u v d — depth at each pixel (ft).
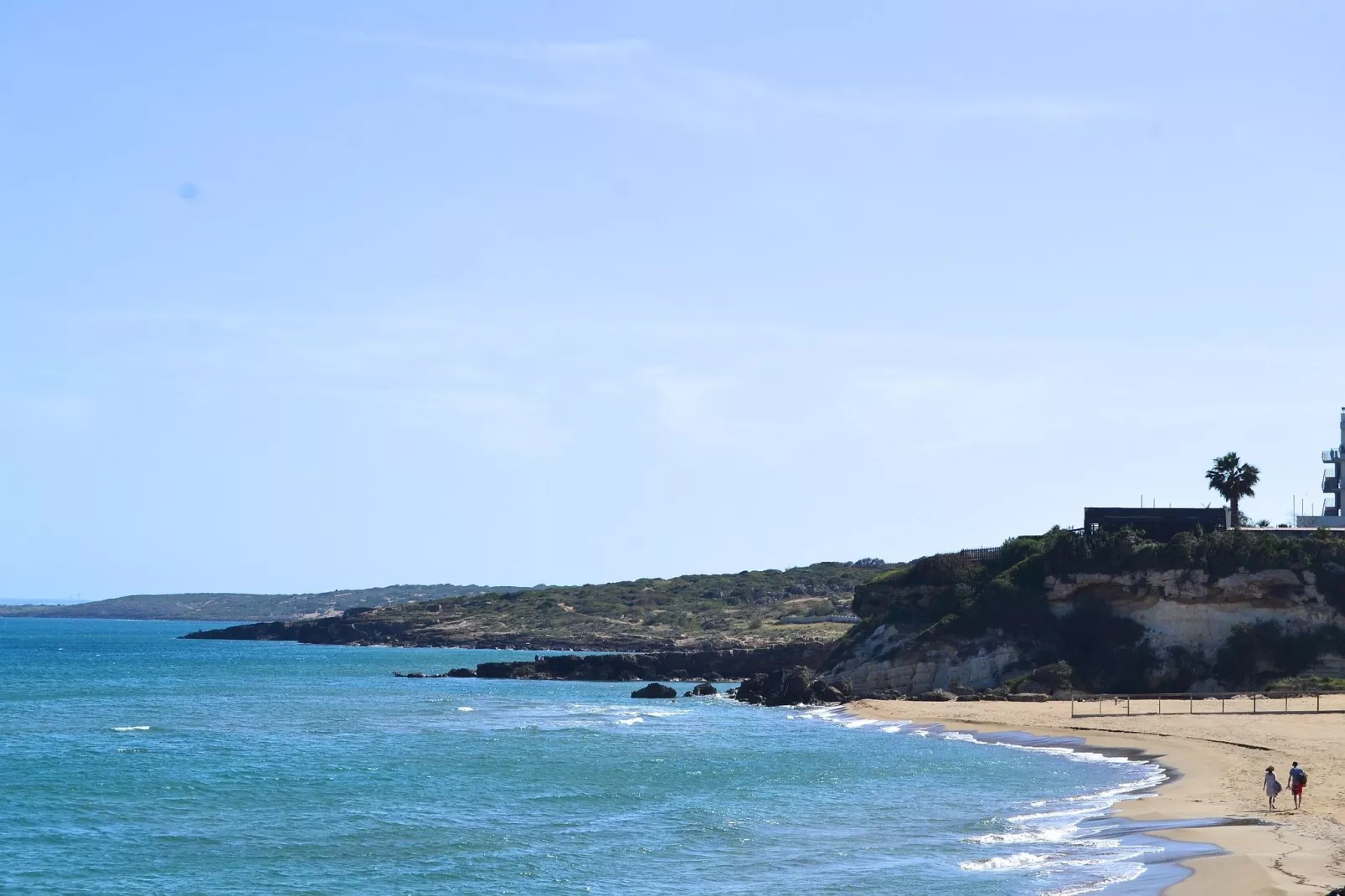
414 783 202.59
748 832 157.07
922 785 194.90
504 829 161.07
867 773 210.38
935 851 142.10
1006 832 152.76
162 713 337.31
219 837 156.25
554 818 169.48
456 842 151.94
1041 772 207.82
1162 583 341.82
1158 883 116.67
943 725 286.87
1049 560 360.89
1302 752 205.87
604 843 151.02
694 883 128.98
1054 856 135.64
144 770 215.92
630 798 186.50
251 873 135.95
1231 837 136.56
